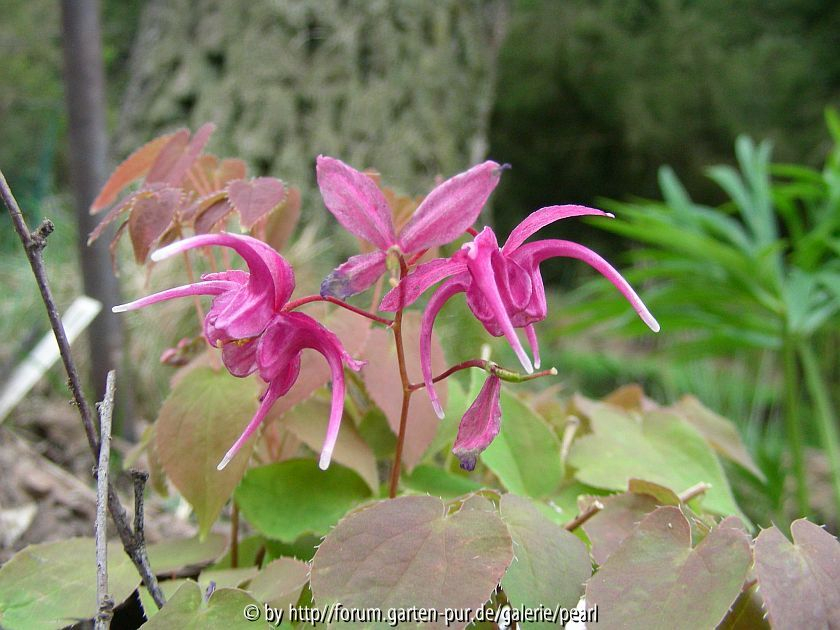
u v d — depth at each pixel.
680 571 0.12
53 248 0.56
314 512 0.18
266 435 0.21
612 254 1.88
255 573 0.16
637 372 0.87
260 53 0.49
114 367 0.35
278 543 0.19
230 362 0.13
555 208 0.13
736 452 0.24
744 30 2.03
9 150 1.20
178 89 0.50
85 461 0.35
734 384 0.65
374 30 0.50
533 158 1.97
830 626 0.12
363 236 0.12
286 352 0.13
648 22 1.99
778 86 1.86
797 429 0.41
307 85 0.49
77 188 0.34
